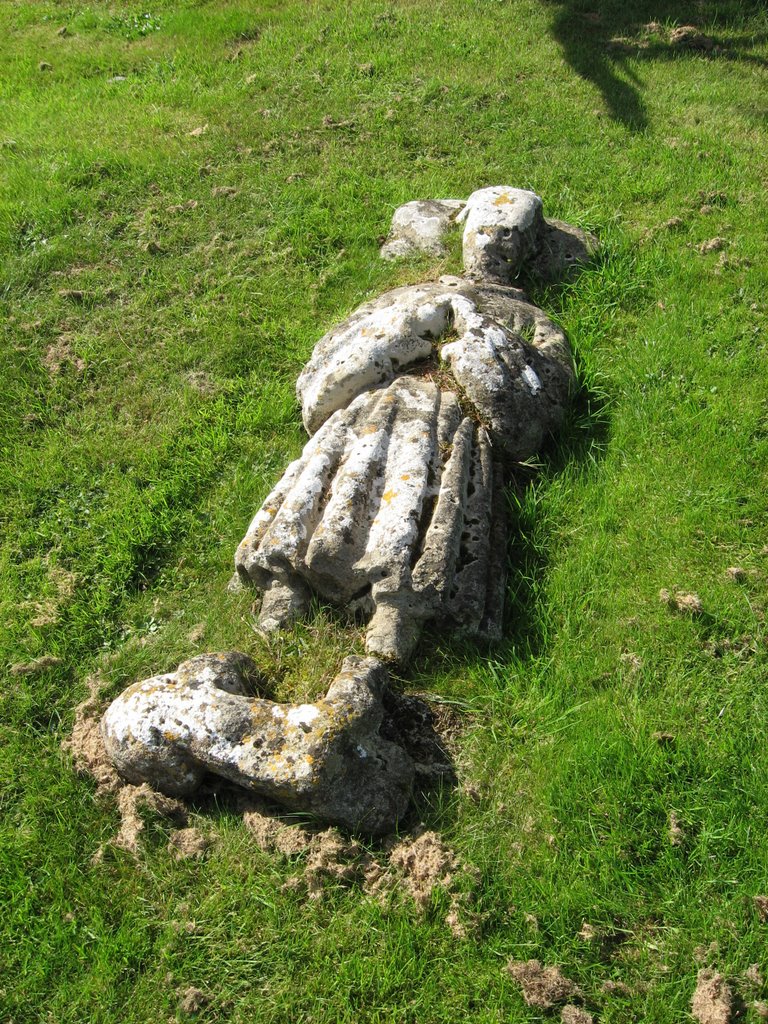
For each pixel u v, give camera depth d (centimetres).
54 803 140
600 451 180
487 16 322
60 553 176
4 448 197
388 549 148
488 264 209
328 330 212
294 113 286
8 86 337
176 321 222
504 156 261
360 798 130
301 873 129
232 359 212
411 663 149
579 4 324
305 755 129
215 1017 119
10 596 169
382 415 166
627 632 151
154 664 157
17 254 243
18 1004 122
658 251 221
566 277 218
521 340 182
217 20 345
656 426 182
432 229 233
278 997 120
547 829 131
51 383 210
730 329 200
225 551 173
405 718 143
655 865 126
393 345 177
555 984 117
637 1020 115
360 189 254
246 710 135
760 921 120
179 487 186
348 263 232
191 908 128
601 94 281
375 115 280
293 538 153
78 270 239
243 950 124
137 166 268
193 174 265
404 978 120
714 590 154
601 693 144
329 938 123
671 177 245
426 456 160
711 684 143
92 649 162
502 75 292
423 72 296
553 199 243
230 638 157
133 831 134
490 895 125
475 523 157
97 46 356
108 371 212
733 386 188
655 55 298
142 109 302
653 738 136
